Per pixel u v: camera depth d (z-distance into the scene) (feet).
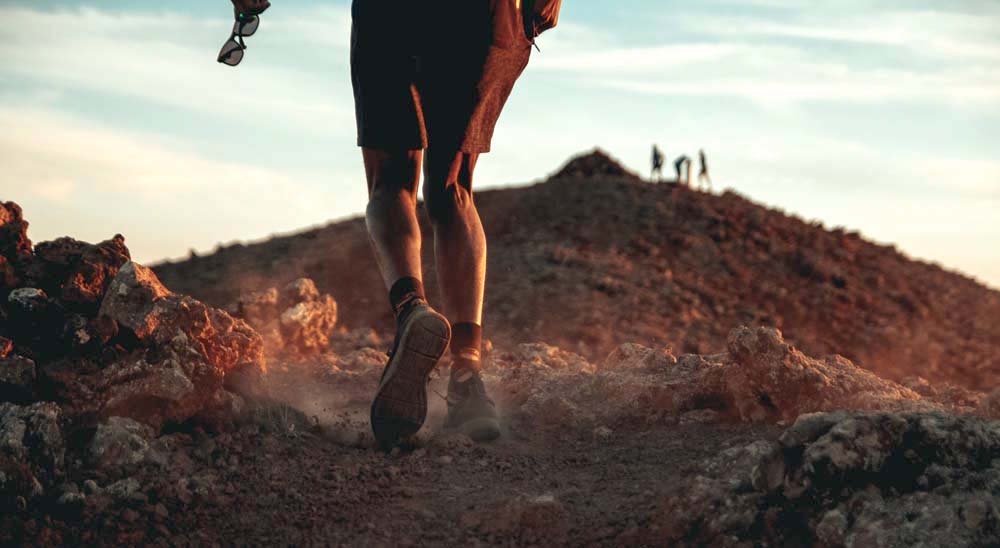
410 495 9.62
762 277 54.70
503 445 11.16
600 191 64.75
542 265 50.49
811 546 7.89
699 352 39.40
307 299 16.99
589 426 11.91
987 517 7.39
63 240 12.15
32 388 10.37
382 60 11.16
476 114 11.55
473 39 11.21
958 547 7.29
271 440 10.84
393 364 10.63
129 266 11.37
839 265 60.08
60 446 9.68
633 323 42.52
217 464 10.24
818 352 45.32
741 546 8.00
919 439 8.13
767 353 11.32
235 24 11.31
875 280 59.00
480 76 11.37
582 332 40.50
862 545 7.52
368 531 8.89
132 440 10.11
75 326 10.96
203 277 55.98
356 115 11.53
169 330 11.14
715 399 11.97
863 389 11.19
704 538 8.22
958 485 7.79
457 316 11.65
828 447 8.02
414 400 10.73
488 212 61.77
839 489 8.03
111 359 10.93
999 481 7.77
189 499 9.39
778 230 63.21
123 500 9.24
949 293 61.21
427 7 11.08
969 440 8.13
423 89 11.35
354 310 48.08
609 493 9.42
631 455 10.60
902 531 7.51
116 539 8.63
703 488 8.65
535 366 14.40
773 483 8.27
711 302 48.65
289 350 16.51
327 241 60.54
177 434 10.73
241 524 9.05
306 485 9.87
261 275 54.80
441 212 11.83
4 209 11.86
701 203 64.28
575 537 8.59
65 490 9.23
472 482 9.98
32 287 11.62
